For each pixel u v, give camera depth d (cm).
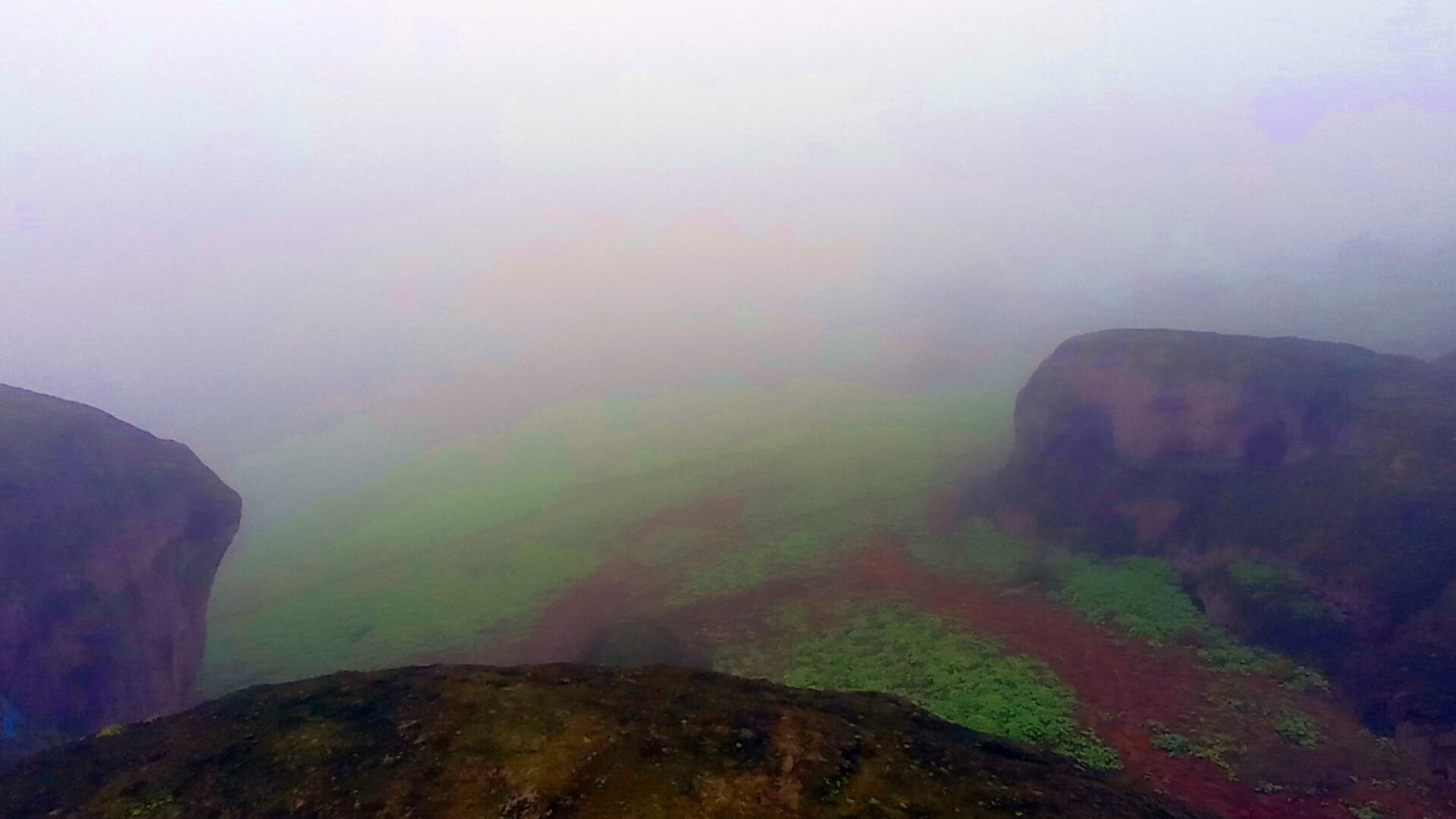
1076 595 2572
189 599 2723
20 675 1978
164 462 2880
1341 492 2391
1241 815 1541
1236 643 2191
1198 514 2706
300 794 995
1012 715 1944
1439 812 1505
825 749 1102
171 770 1068
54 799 1030
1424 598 1958
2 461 2286
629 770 1015
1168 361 2995
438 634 2959
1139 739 1823
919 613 2611
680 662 2359
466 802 961
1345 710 1850
